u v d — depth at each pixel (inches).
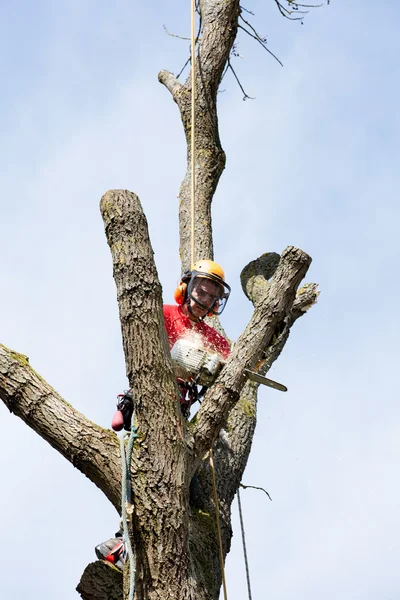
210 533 323.0
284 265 289.0
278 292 288.7
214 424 282.5
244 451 355.3
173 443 273.7
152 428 273.7
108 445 281.9
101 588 307.1
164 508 269.7
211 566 312.3
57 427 284.0
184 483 275.0
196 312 318.0
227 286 318.7
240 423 362.0
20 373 289.3
